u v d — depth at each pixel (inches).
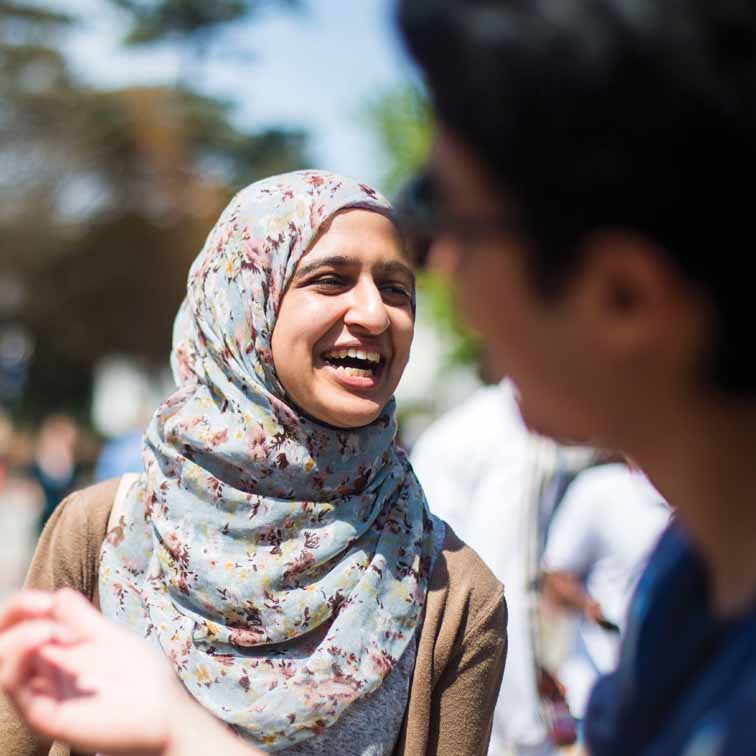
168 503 81.0
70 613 41.4
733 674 33.2
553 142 31.6
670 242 31.7
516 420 135.8
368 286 82.2
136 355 1293.1
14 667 40.2
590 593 130.6
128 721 38.9
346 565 80.3
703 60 30.3
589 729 43.3
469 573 83.2
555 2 31.2
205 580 78.5
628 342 33.7
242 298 82.0
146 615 79.6
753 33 30.6
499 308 35.6
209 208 1266.0
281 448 80.7
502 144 32.4
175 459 81.6
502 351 36.6
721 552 35.3
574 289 33.8
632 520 129.6
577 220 32.4
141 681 39.8
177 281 1286.9
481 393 144.0
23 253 1268.5
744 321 32.1
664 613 39.0
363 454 83.1
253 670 77.6
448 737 79.5
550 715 127.7
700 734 32.9
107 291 1275.8
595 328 34.1
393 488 85.2
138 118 1236.5
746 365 32.7
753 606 33.7
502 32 31.7
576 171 31.7
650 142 30.8
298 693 75.2
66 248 1278.3
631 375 34.5
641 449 36.0
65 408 1293.1
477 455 137.6
